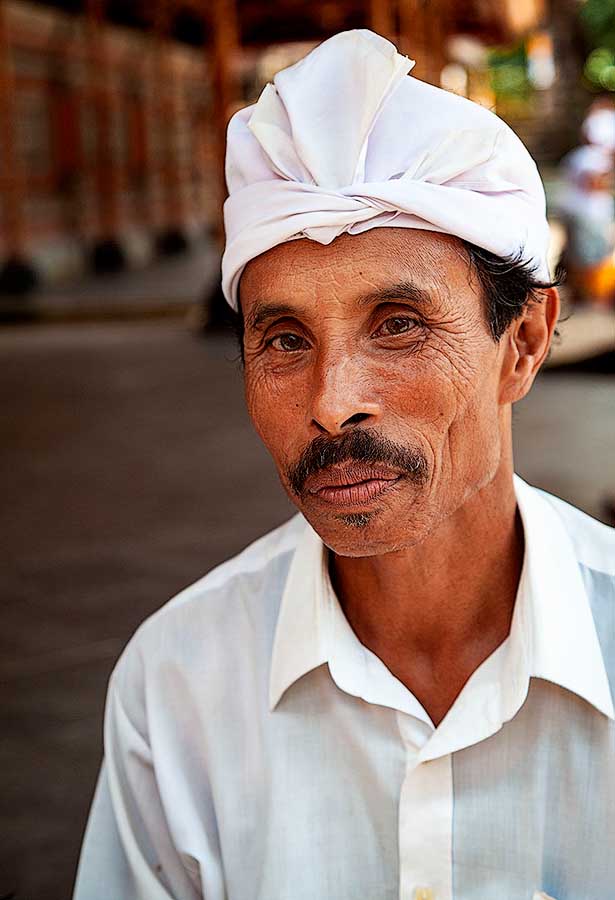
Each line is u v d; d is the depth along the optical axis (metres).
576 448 5.75
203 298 12.31
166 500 5.28
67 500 5.36
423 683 1.08
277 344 0.96
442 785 1.03
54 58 15.96
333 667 1.05
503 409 1.04
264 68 16.50
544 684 1.03
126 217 18.70
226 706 1.14
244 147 0.97
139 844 1.21
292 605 1.09
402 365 0.92
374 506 0.94
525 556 1.05
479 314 0.95
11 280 14.09
